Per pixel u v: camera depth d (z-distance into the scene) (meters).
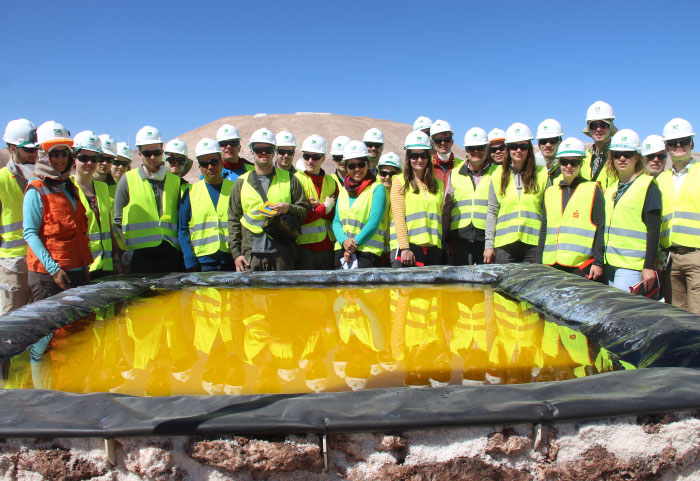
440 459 1.62
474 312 3.12
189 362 2.33
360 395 1.71
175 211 5.16
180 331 2.81
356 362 2.30
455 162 6.00
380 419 1.57
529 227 4.98
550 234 4.63
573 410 1.60
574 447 1.65
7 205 4.48
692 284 4.72
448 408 1.61
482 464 1.63
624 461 1.67
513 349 2.44
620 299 2.71
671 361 1.99
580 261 4.47
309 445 1.58
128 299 3.53
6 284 4.53
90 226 4.80
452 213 5.60
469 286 3.86
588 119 5.32
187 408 1.65
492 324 2.87
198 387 2.03
